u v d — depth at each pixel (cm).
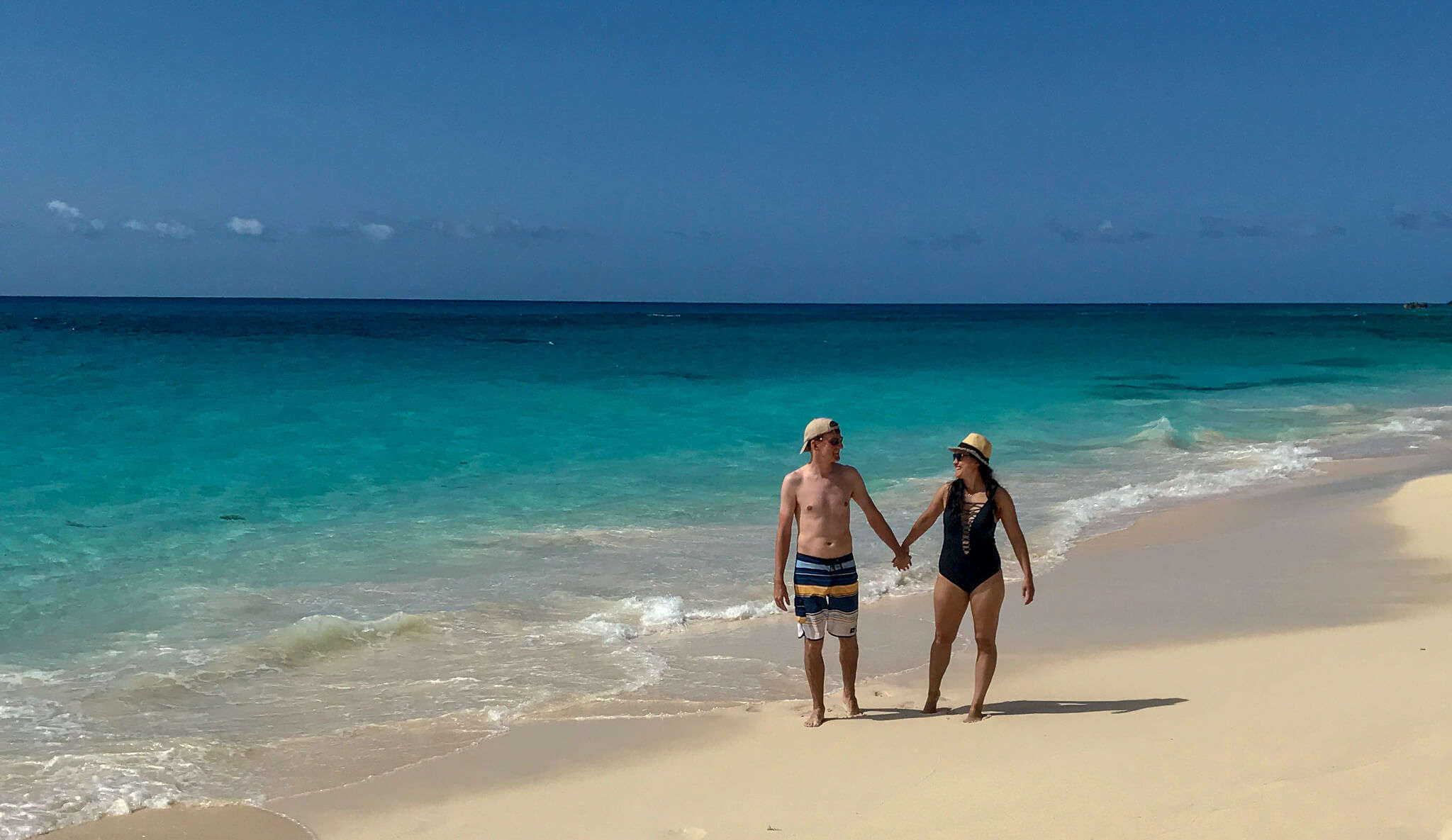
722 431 1773
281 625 742
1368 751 428
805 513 564
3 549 922
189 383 2352
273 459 1407
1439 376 3073
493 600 810
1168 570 913
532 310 17225
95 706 590
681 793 465
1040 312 18412
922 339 5750
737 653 701
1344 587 832
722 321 9894
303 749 535
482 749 533
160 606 779
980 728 527
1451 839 342
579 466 1412
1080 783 425
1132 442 1672
